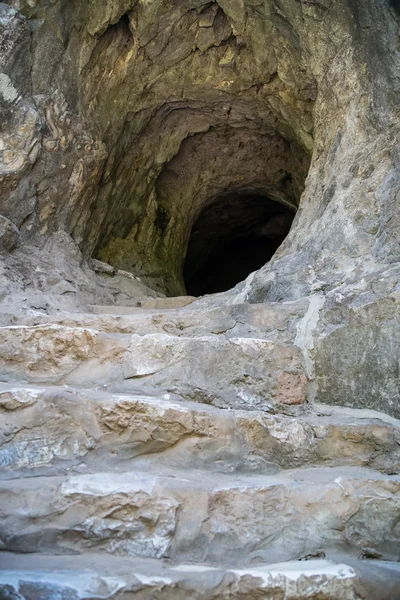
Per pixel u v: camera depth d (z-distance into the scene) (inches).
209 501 80.1
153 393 106.1
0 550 71.3
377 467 98.0
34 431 86.7
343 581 71.7
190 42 207.0
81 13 189.2
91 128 200.8
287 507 83.0
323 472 93.6
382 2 154.3
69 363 107.5
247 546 78.7
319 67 179.0
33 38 183.9
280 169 284.4
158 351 110.7
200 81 220.8
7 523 72.7
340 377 114.1
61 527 73.9
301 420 101.7
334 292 124.3
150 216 266.4
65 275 177.5
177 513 77.4
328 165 166.6
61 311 152.9
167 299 186.1
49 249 183.2
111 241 248.5
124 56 204.5
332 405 113.4
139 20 193.0
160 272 265.1
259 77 213.0
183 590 67.6
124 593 65.3
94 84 202.4
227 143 271.7
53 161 185.6
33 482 78.7
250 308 130.7
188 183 286.2
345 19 165.6
